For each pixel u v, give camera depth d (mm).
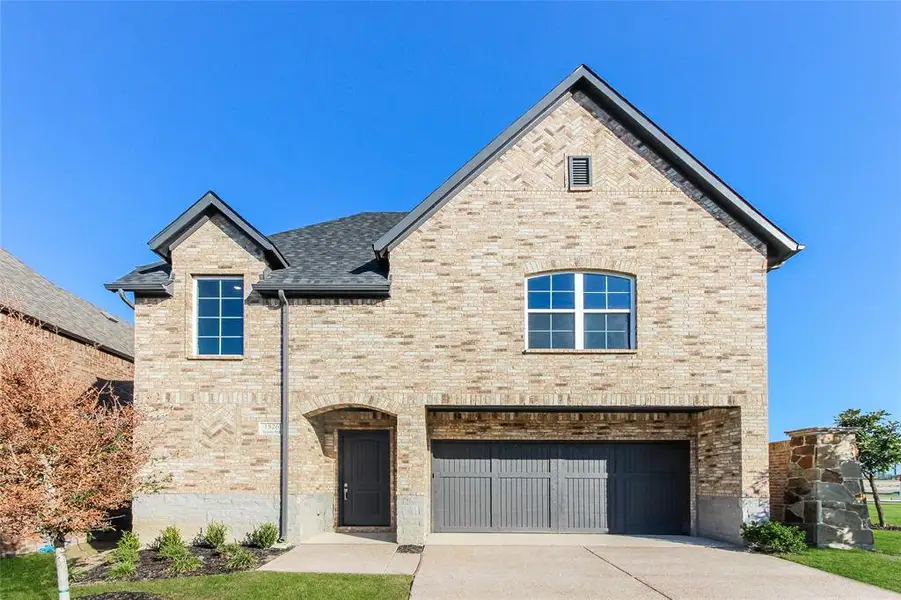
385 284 13164
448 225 13484
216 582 9531
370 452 15039
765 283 13281
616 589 9297
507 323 13234
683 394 13016
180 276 13625
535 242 13438
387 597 8711
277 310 13508
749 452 12844
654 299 13266
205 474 13094
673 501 14734
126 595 8812
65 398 7934
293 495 12992
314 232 16953
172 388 13336
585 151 13695
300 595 8789
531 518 14703
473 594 9000
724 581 9781
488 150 13430
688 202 13492
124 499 8828
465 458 14891
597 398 13016
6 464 7465
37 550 12656
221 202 13461
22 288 16828
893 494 29078
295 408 13211
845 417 17344
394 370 13211
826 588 9367
